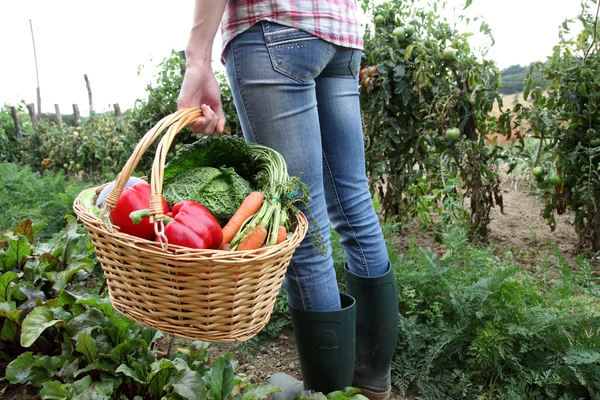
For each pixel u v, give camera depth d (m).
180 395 1.49
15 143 12.67
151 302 1.11
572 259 3.23
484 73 3.19
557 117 3.24
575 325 1.79
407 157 3.59
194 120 1.28
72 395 1.46
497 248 3.43
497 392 1.83
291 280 1.48
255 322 1.17
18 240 2.19
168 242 1.08
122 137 6.52
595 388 1.73
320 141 1.44
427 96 3.36
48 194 5.83
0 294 1.95
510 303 1.86
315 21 1.33
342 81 1.56
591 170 3.14
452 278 2.13
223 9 1.27
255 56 1.33
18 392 1.82
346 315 1.47
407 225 4.11
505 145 4.83
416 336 1.98
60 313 1.77
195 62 1.29
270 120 1.36
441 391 1.84
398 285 2.21
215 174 1.29
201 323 1.11
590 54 3.14
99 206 1.32
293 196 1.30
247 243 1.13
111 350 1.64
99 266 2.99
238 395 1.49
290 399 1.65
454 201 3.15
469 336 1.93
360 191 1.63
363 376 1.72
